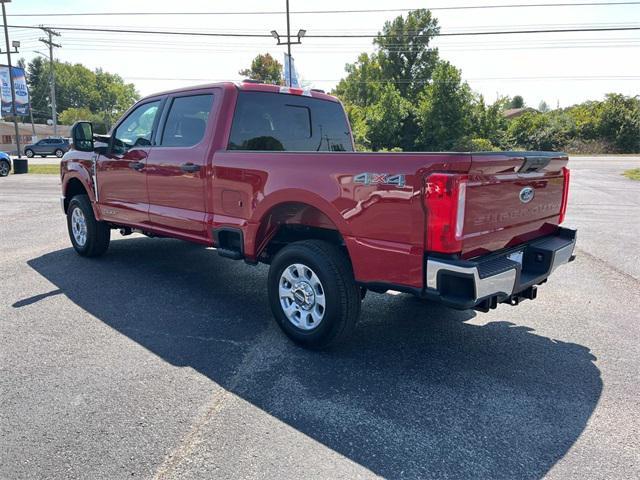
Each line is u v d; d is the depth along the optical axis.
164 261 6.55
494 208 3.27
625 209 11.61
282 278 3.95
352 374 3.48
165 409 2.99
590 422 2.91
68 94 115.50
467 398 3.17
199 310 4.73
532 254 3.79
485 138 43.38
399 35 59.84
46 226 9.13
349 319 3.65
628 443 2.71
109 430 2.77
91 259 6.61
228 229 4.38
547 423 2.90
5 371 3.44
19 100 25.41
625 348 3.97
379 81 59.00
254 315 4.64
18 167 23.05
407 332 4.28
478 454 2.60
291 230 4.41
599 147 50.12
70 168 6.54
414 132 43.59
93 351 3.78
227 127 4.55
